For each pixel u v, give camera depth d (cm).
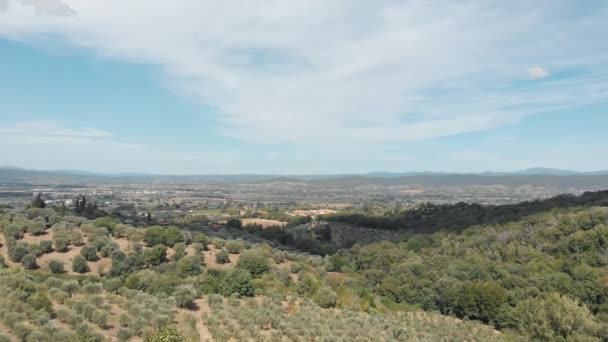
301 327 4466
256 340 3981
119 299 4378
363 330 4759
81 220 7631
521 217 9669
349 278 7525
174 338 3070
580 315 5125
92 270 6016
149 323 3753
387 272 8550
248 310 4709
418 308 7088
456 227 10362
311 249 10338
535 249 7912
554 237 7919
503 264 7544
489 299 6425
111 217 8838
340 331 4578
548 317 5359
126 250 6731
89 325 3438
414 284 7612
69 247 6488
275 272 6644
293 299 5612
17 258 5806
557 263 7112
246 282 5541
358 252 9912
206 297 5144
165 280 5212
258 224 13225
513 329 6012
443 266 8075
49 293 4112
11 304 3400
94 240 6644
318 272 7412
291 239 11088
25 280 4144
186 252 7044
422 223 12525
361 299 6356
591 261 6881
